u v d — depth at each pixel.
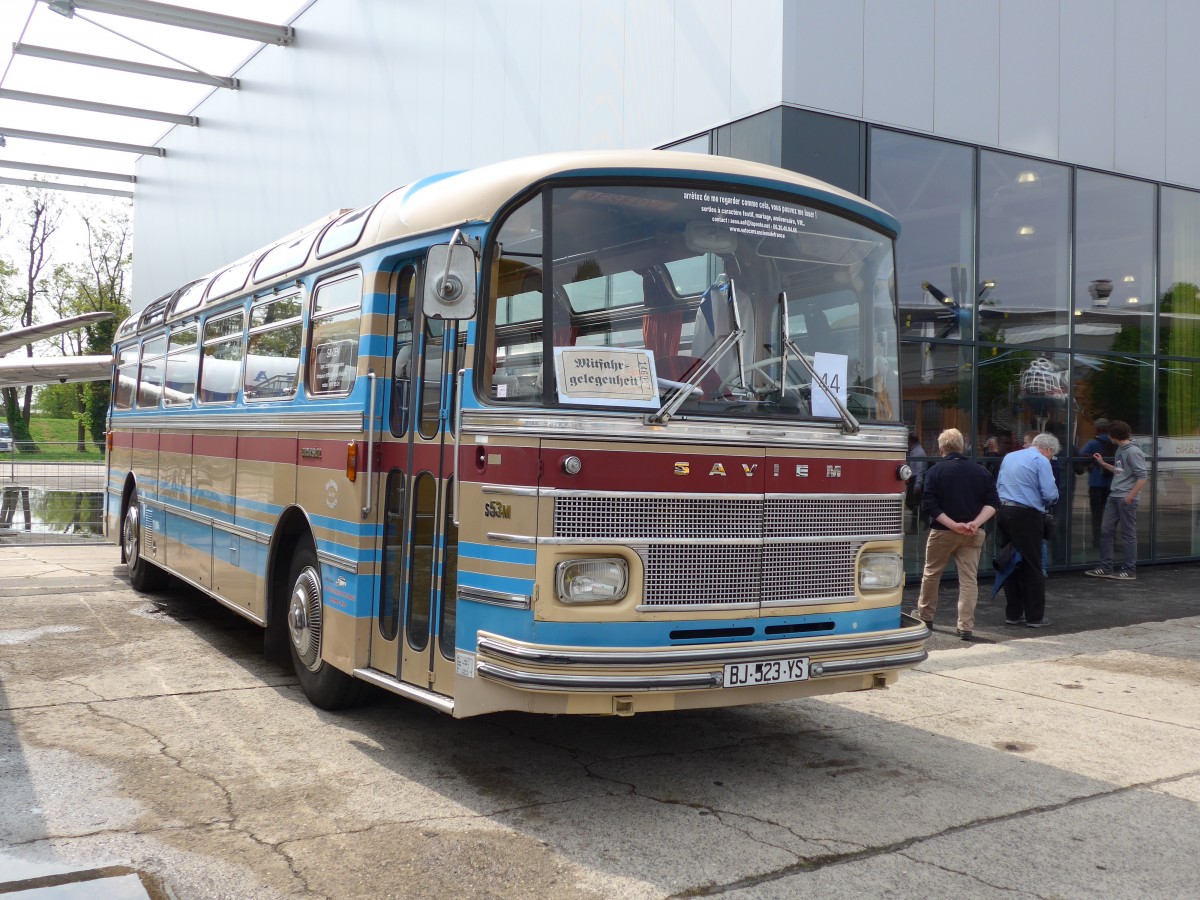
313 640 6.77
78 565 14.05
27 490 23.28
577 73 13.09
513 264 5.18
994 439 12.98
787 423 5.46
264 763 5.66
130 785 5.24
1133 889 4.30
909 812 5.15
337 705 6.68
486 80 14.70
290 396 7.38
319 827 4.75
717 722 6.79
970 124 12.38
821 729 6.68
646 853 4.54
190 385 9.93
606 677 4.73
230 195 23.72
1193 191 15.07
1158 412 14.90
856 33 11.24
